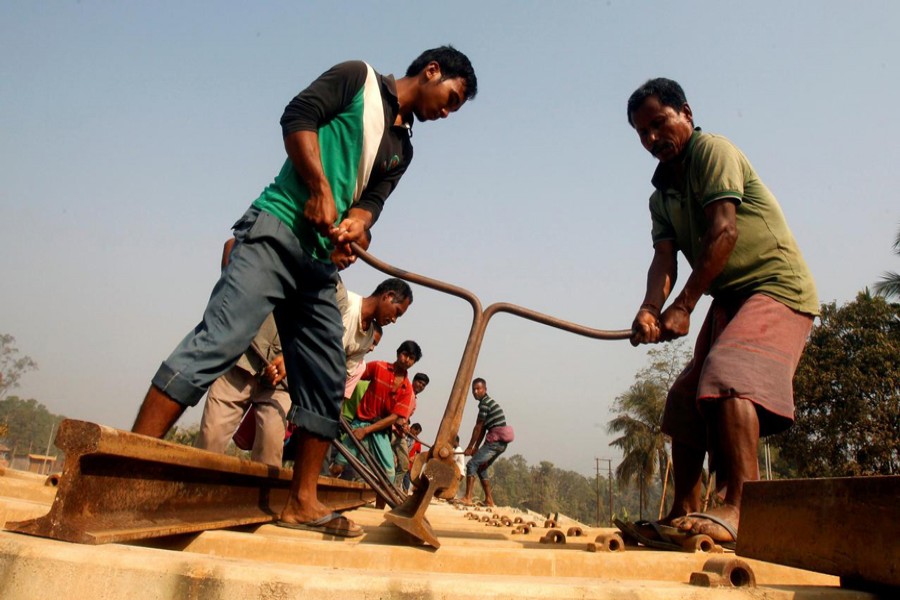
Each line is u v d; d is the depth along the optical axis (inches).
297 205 104.3
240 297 98.5
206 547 85.8
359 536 107.7
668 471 1466.5
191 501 89.0
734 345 118.7
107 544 62.1
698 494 136.5
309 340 113.0
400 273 111.0
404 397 279.9
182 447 79.7
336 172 108.3
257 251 101.7
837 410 1041.5
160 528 74.9
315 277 109.3
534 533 147.6
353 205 117.8
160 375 91.3
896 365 1026.7
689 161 133.0
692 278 123.9
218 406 179.8
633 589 62.3
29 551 56.8
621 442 1563.7
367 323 213.9
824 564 68.9
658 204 145.6
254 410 188.5
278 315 115.1
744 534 82.9
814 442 1059.3
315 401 113.0
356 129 108.6
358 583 57.1
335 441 150.7
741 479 111.7
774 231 126.2
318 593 55.8
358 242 116.6
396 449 414.9
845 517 66.9
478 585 59.5
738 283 128.0
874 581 62.5
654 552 98.6
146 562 56.2
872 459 1010.7
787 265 125.5
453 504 487.5
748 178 128.9
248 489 112.4
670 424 138.7
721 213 123.3
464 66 119.4
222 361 95.7
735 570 68.4
